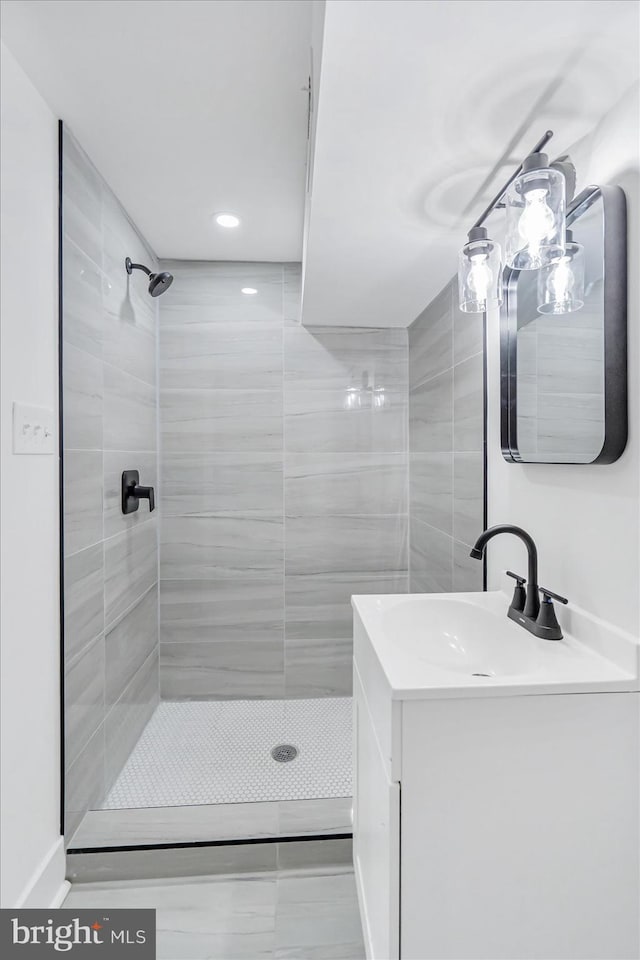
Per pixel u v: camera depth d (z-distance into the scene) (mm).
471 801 894
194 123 1488
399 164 1135
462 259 1158
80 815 1618
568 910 921
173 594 2500
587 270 1026
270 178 1774
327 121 983
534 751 899
